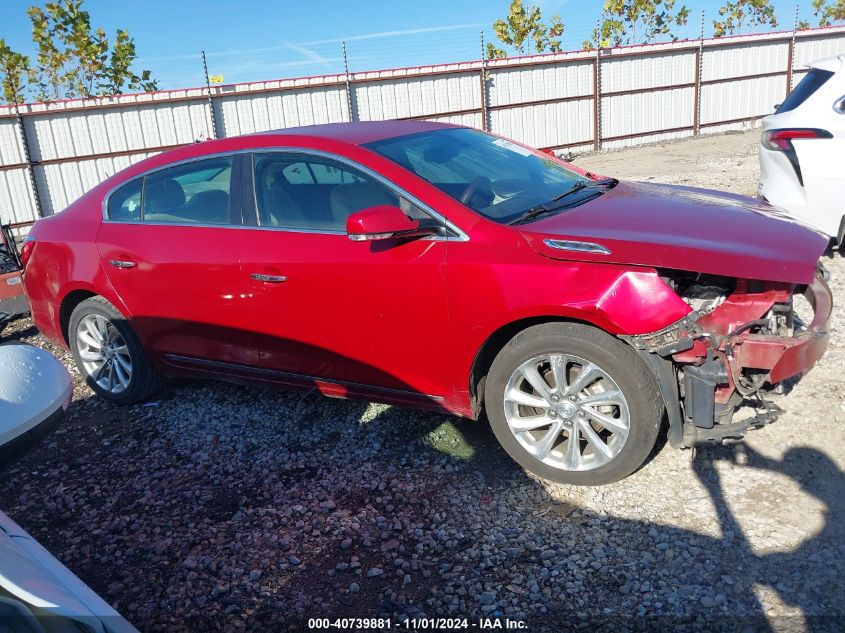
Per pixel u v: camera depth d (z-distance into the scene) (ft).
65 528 11.23
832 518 9.31
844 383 12.52
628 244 9.89
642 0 99.14
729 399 10.04
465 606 8.64
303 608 8.93
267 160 12.94
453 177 12.10
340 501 11.10
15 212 56.65
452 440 12.47
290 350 12.75
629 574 8.84
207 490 11.89
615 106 72.23
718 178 37.76
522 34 97.50
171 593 9.46
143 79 83.46
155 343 14.51
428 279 10.90
